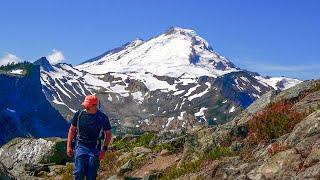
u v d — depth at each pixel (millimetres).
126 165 22203
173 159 21766
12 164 28031
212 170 16203
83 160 12453
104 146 12859
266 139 17672
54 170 25562
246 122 19781
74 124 12828
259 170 14430
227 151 17969
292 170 13656
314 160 13352
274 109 19875
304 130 15375
